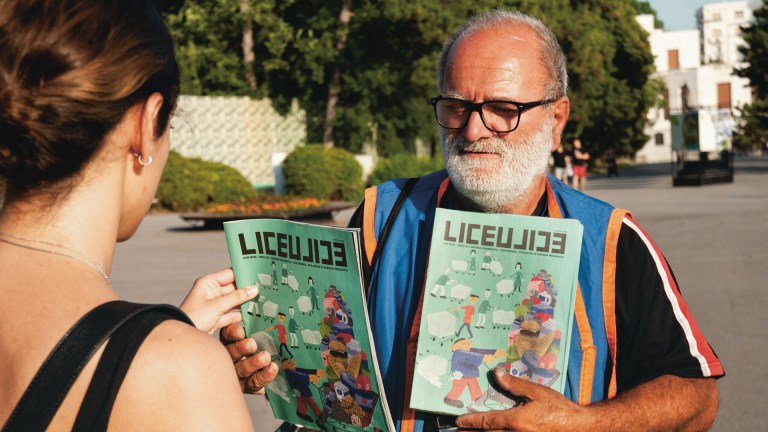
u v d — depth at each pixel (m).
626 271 1.83
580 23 32.03
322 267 1.71
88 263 1.14
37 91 1.07
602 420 1.67
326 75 26.39
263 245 1.80
